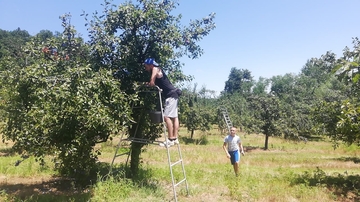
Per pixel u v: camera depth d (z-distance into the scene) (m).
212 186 8.20
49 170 9.50
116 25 7.51
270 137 31.20
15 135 6.71
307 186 8.32
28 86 6.64
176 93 6.81
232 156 9.76
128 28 7.61
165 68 8.49
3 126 7.28
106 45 7.33
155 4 7.84
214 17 8.16
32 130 6.04
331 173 11.20
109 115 6.23
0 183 7.96
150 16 7.52
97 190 6.72
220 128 32.25
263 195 7.39
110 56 7.57
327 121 9.34
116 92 6.45
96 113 5.84
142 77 7.80
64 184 7.89
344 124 7.46
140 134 8.34
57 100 5.73
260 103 22.86
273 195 7.38
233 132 9.76
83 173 7.50
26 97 6.84
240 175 9.20
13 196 6.43
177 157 14.59
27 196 6.54
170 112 6.65
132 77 7.68
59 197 6.46
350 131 7.71
